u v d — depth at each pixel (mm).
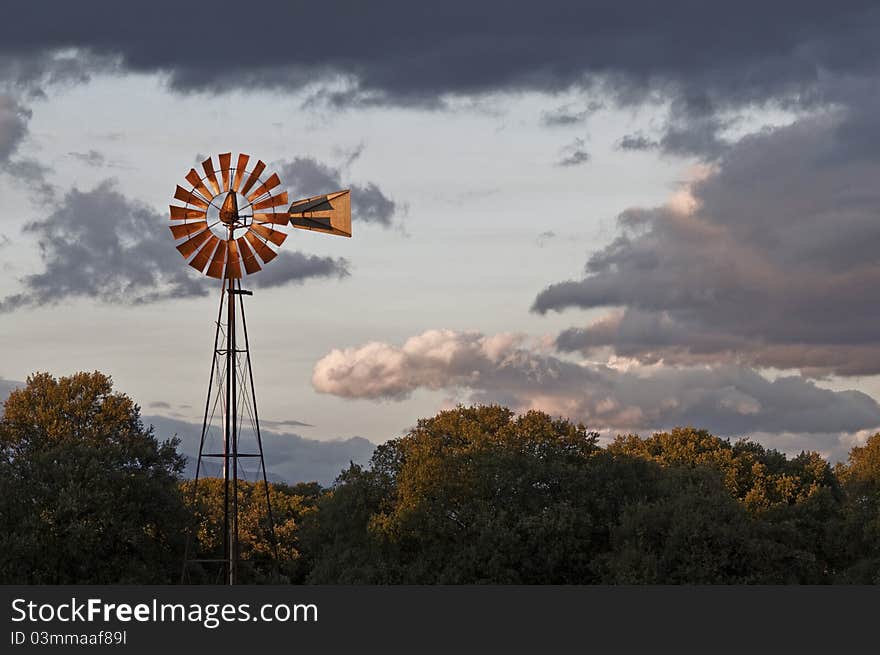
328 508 87625
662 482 87188
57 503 70688
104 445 79812
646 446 120000
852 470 112812
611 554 77188
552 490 83188
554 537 78062
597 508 82500
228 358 59969
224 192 58688
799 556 81062
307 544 97688
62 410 85812
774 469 113750
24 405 85375
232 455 60531
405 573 79125
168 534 76000
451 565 78188
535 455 85250
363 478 85875
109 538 71438
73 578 71375
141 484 74688
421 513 79562
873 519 91250
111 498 71875
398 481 84375
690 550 75250
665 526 77938
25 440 84688
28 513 70750
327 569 83000
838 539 94750
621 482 84938
